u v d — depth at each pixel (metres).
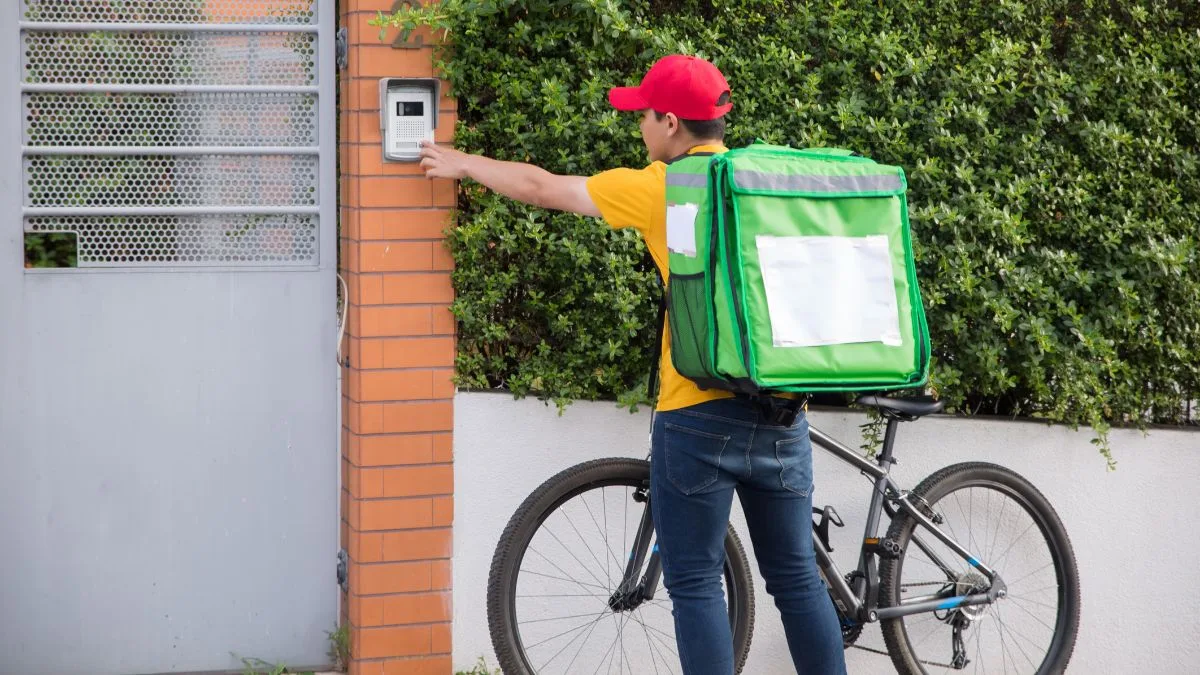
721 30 4.12
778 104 4.12
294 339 4.09
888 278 3.19
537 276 4.07
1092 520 4.43
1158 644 4.50
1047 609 4.46
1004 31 4.28
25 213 3.89
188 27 3.98
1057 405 4.30
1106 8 4.33
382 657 4.03
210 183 4.03
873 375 3.17
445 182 3.94
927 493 4.10
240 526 4.11
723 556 3.40
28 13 3.89
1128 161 4.30
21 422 3.93
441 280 3.97
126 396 3.99
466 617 4.11
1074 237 4.29
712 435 3.23
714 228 3.07
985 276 4.19
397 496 4.00
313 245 4.09
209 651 4.14
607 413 4.14
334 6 4.05
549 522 4.13
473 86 3.99
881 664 4.44
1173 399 4.48
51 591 4.00
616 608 3.79
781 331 3.05
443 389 4.01
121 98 3.97
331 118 4.06
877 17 4.20
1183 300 4.34
